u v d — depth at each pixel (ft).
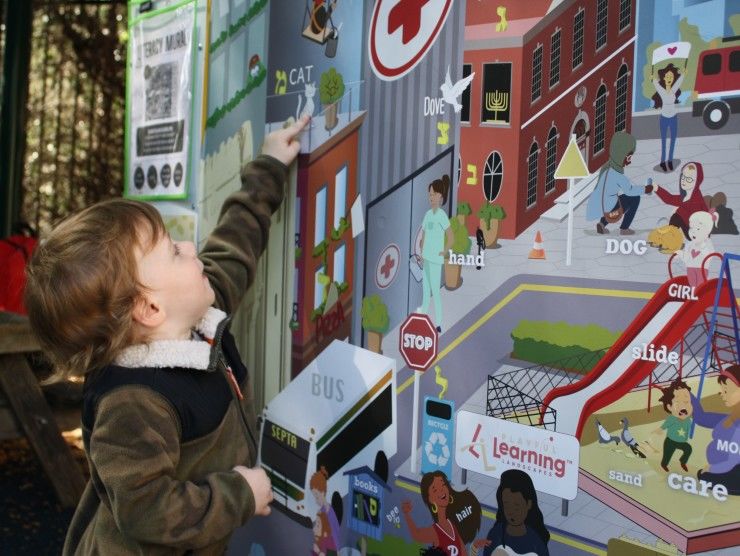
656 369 3.97
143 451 4.44
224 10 7.05
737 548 3.67
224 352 5.45
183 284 4.82
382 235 5.45
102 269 4.59
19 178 16.46
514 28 4.59
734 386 3.68
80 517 5.18
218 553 5.23
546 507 4.46
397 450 5.37
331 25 5.83
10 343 9.61
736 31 3.66
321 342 5.99
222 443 5.02
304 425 6.16
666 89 3.90
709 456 3.76
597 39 4.17
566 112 4.33
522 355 4.58
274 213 6.43
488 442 4.77
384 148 5.42
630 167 4.05
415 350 5.23
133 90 8.47
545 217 4.45
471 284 4.85
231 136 6.93
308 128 6.09
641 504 4.03
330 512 5.93
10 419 10.28
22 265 11.57
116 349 4.67
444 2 4.97
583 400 4.28
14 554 8.91
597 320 4.22
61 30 16.62
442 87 4.99
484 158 4.76
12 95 16.12
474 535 4.86
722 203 3.71
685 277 3.86
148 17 8.20
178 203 7.66
